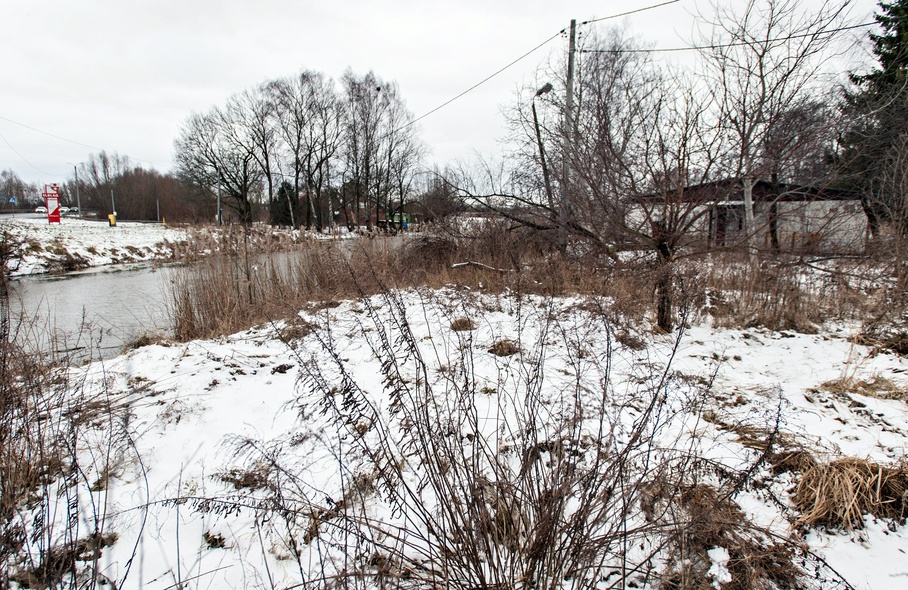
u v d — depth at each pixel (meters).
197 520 2.42
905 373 4.30
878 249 6.72
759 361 4.84
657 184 5.70
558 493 1.95
